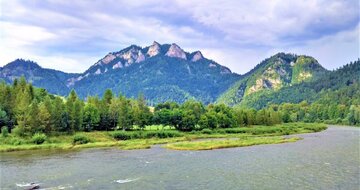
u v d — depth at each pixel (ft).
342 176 219.20
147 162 285.64
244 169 248.73
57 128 471.21
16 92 522.47
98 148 403.75
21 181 209.05
